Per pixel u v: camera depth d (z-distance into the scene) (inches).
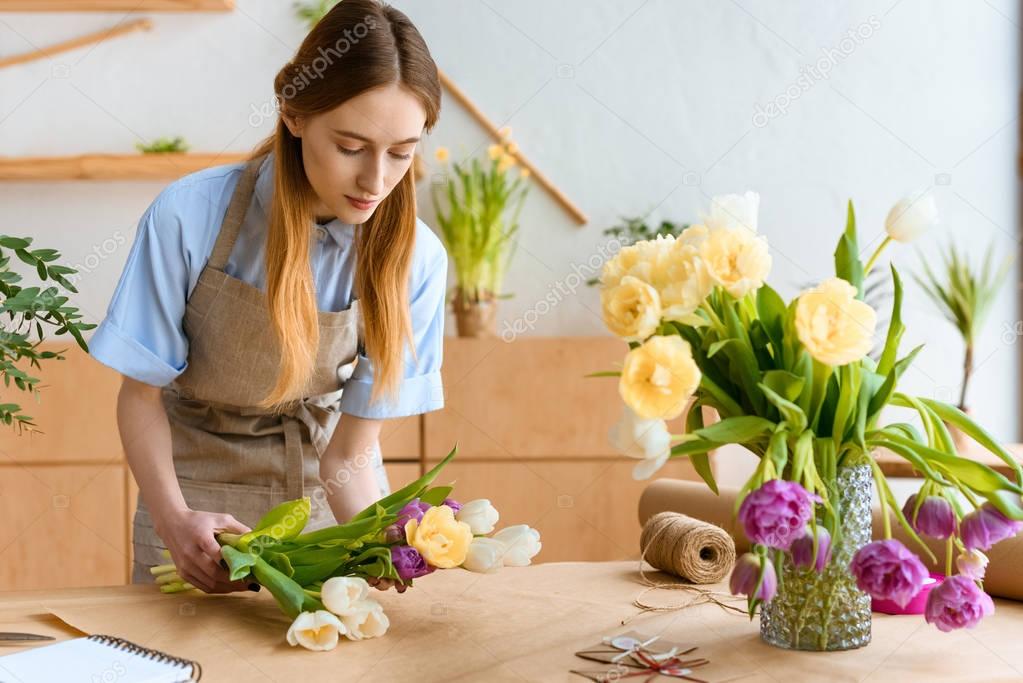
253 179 65.7
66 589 58.3
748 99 151.6
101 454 134.4
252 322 66.6
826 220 152.6
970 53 153.0
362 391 69.7
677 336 43.1
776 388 45.0
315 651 47.4
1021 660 45.3
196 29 143.7
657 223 150.7
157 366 64.1
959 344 151.4
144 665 43.6
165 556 60.6
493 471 137.3
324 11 143.6
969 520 44.7
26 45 142.6
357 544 51.9
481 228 139.5
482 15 147.6
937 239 153.0
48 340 137.1
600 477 137.7
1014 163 153.1
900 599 41.9
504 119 148.4
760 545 42.2
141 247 63.8
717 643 48.2
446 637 49.5
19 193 143.4
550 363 137.5
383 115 55.0
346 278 68.8
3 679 41.7
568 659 46.1
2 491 133.2
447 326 146.4
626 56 149.9
